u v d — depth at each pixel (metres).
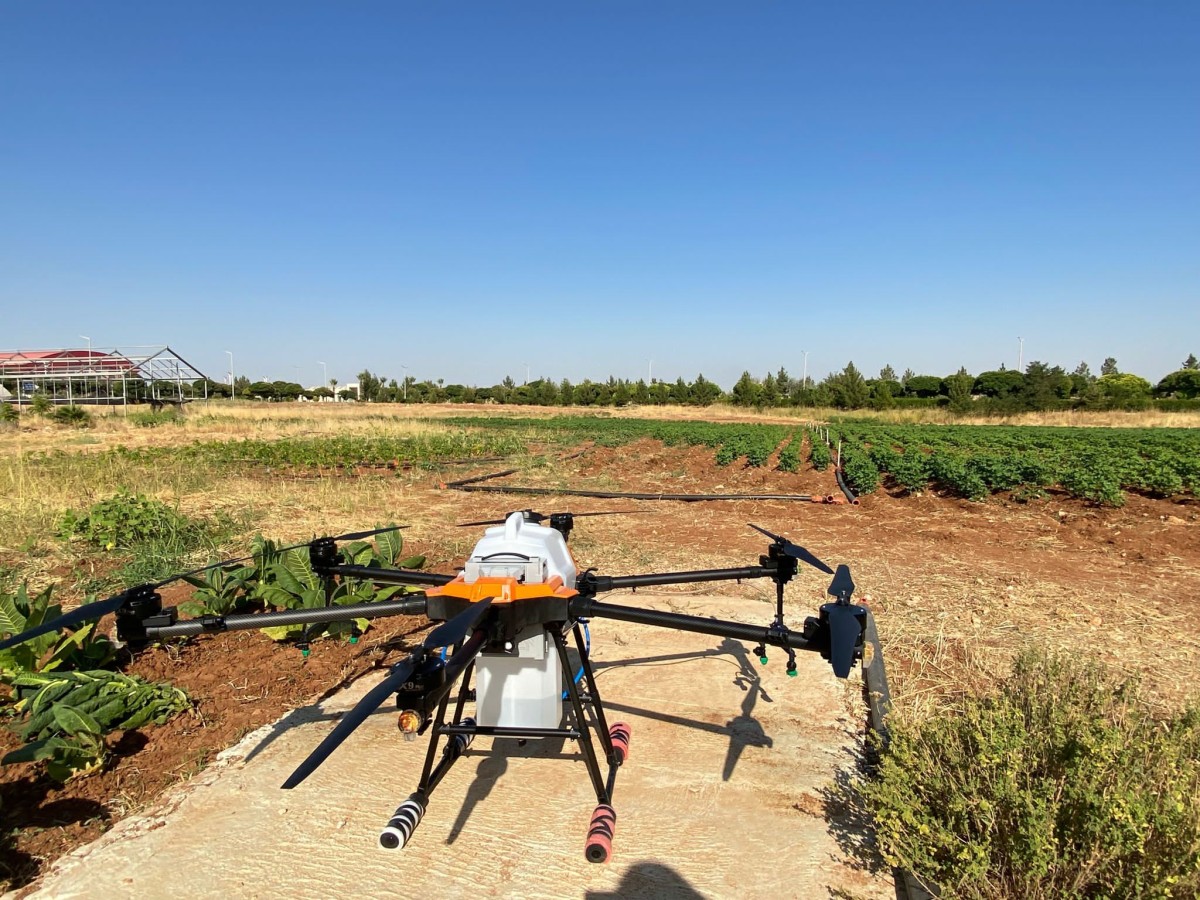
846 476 16.19
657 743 4.12
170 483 14.02
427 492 14.68
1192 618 6.31
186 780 3.74
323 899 2.90
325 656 5.40
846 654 2.51
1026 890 2.52
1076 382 64.25
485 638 2.75
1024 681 3.84
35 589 7.30
